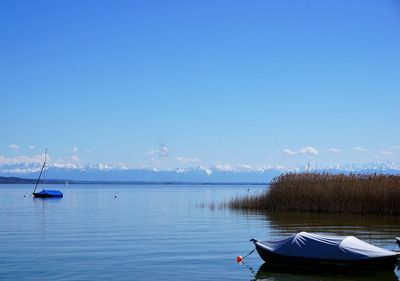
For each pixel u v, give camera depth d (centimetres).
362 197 4938
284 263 2347
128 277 2117
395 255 2209
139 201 9044
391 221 4300
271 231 3659
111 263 2403
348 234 3409
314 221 4331
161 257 2567
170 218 4881
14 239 3262
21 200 9244
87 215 5403
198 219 4719
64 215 5416
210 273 2214
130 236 3422
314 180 5366
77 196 11675
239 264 2409
